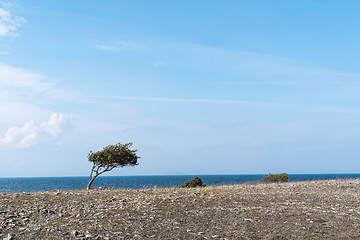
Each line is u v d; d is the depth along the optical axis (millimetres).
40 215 15539
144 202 19516
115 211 16719
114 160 35406
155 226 13836
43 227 13250
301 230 13469
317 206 18641
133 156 36656
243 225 14273
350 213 16719
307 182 34156
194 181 35812
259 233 13039
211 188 29141
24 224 13758
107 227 13430
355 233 12953
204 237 12391
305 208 18000
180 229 13445
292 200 20750
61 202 19156
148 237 12219
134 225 13883
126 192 24953
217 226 14086
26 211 16250
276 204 19281
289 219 15391
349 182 31766
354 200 20719
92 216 15477
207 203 19469
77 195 22359
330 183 30953
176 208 17797
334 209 17734
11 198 19984
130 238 12023
